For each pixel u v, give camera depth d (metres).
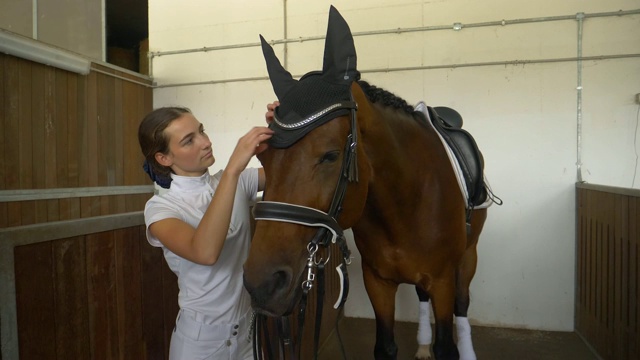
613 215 1.98
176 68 3.44
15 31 2.90
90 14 3.40
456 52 2.70
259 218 0.80
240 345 0.95
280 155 0.79
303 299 0.81
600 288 2.15
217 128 3.32
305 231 0.80
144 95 3.60
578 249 2.49
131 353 1.06
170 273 1.22
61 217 3.01
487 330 2.62
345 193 0.86
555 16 2.53
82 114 3.15
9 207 2.66
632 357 1.77
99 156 3.30
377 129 1.01
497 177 2.65
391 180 1.08
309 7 3.04
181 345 0.90
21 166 2.73
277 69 0.96
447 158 1.34
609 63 2.47
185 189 0.92
